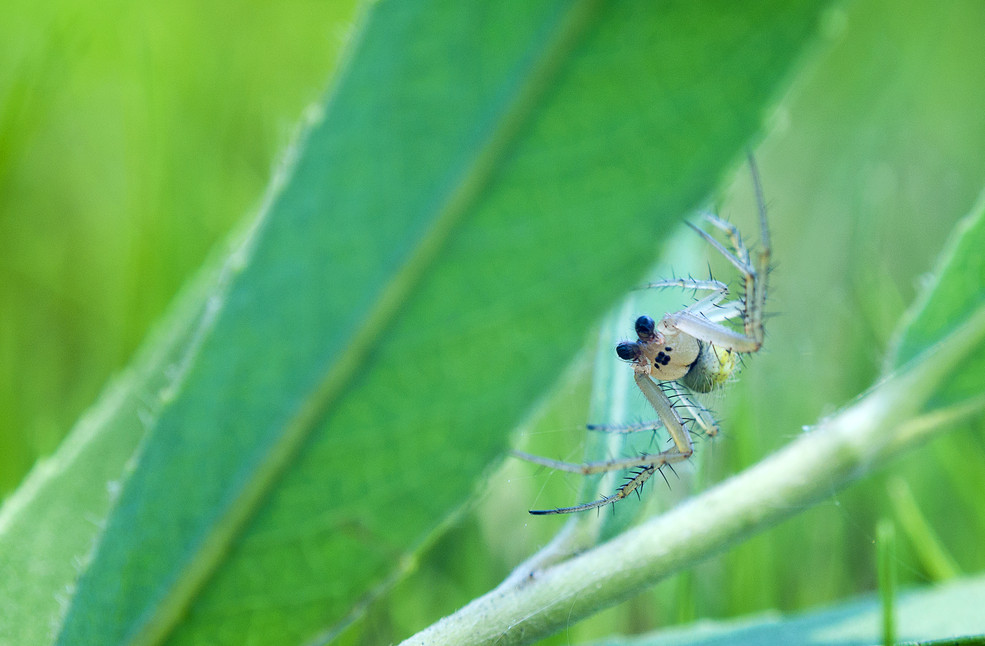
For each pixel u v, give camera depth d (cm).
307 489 8
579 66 7
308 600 8
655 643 10
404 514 8
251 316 7
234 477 8
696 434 10
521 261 7
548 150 7
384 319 7
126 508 8
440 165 7
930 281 9
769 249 10
